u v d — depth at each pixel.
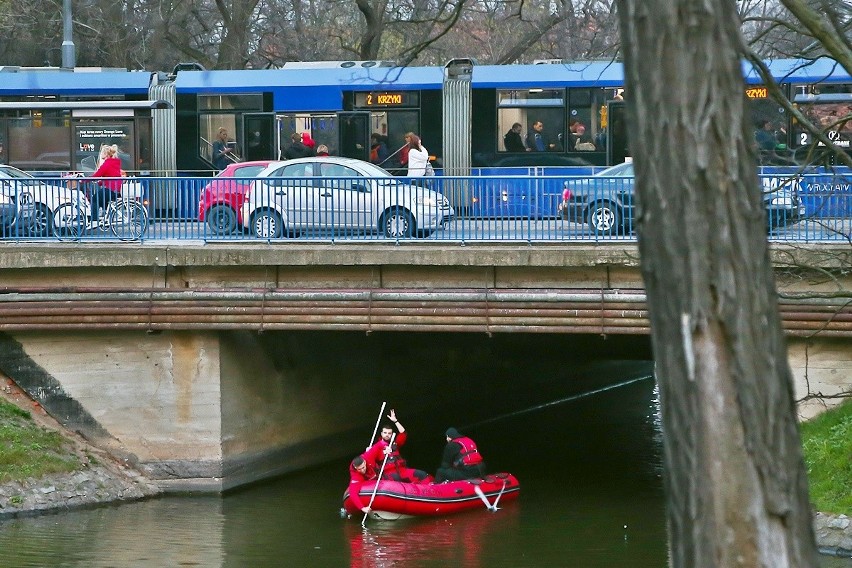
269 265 34.84
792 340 32.81
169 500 35.53
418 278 34.72
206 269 35.44
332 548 30.27
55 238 35.75
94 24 79.25
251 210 35.38
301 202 34.91
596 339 50.75
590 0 66.56
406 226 34.97
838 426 31.69
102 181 35.78
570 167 49.28
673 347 8.59
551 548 30.11
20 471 33.78
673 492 8.66
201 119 52.22
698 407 8.48
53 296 35.34
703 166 8.46
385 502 33.12
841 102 46.59
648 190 8.65
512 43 77.06
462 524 33.12
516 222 34.19
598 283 33.78
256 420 38.38
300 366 41.03
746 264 8.51
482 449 45.69
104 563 28.38
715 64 8.50
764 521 8.38
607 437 48.25
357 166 41.16
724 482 8.41
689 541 8.52
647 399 60.75
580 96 49.88
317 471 40.84
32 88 52.53
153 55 75.25
